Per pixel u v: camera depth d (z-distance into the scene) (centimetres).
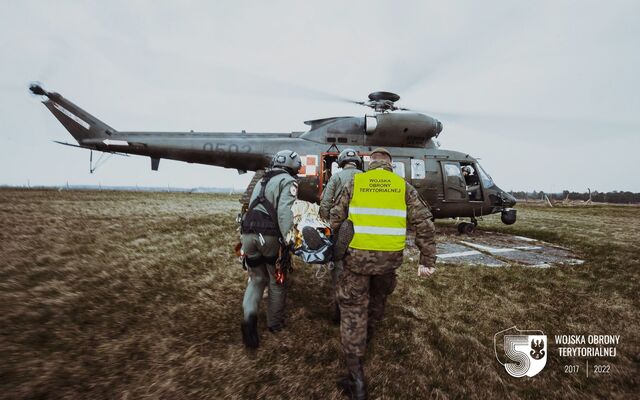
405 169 632
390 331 241
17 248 392
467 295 316
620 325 261
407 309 280
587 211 1883
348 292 189
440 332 241
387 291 211
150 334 218
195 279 329
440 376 190
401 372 193
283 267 225
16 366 173
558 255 499
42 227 531
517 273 387
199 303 272
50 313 235
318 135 637
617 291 336
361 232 190
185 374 179
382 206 193
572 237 682
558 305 297
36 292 268
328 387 177
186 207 1049
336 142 632
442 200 663
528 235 724
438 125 663
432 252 198
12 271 314
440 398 172
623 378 197
